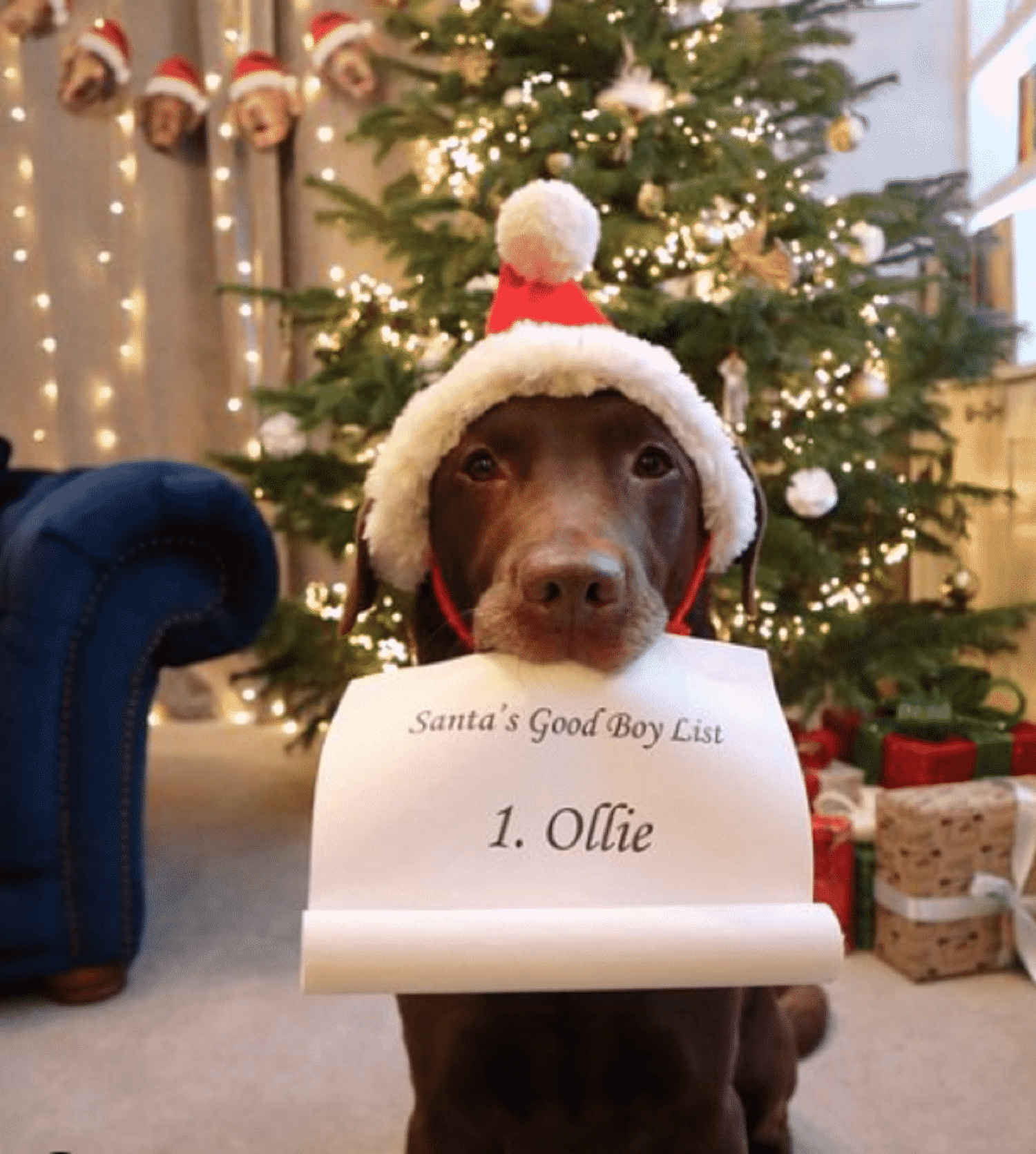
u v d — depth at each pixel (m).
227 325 3.62
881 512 2.60
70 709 1.74
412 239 2.64
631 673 0.83
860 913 2.00
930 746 2.23
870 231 2.54
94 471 1.86
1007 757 2.26
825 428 2.39
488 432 0.96
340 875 0.76
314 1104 1.54
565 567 0.79
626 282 2.53
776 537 2.28
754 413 2.40
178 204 3.62
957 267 2.88
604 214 2.46
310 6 3.55
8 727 1.70
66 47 3.59
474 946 0.73
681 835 0.78
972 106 3.54
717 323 2.26
